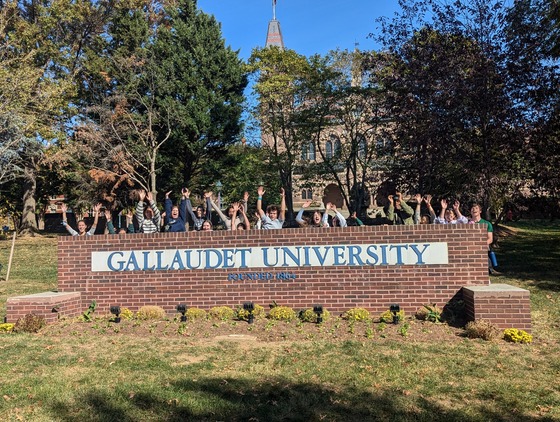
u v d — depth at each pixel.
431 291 9.91
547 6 18.17
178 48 31.53
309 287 10.23
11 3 28.11
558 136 17.91
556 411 5.52
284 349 7.77
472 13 18.36
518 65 17.47
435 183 21.08
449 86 17.36
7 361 7.36
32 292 14.96
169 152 31.92
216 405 5.66
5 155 23.61
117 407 5.61
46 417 5.38
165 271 10.60
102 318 10.16
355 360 7.20
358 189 31.62
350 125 30.27
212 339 8.46
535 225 35.09
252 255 10.41
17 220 44.84
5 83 22.03
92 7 32.00
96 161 29.55
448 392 6.04
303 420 5.32
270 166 31.36
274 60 29.52
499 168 18.61
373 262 10.09
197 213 12.03
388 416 5.39
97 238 10.82
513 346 7.93
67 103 29.70
